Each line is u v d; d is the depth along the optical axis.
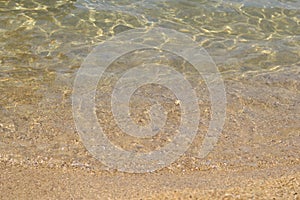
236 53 8.26
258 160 5.93
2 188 5.34
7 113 6.68
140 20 9.13
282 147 6.16
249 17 9.27
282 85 7.45
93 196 5.27
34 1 9.61
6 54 8.06
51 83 7.38
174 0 9.74
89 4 9.56
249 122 6.62
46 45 8.34
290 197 5.24
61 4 9.53
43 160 5.84
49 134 6.30
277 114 6.79
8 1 9.58
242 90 7.31
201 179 5.59
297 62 8.05
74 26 8.89
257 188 5.39
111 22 9.05
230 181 5.54
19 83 7.34
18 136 6.23
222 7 9.55
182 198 5.24
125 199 5.23
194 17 9.27
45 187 5.39
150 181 5.55
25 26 8.81
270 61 8.06
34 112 6.72
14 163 5.77
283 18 9.23
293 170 5.72
